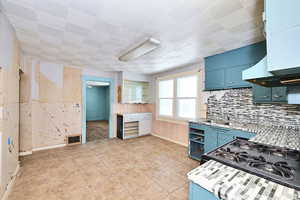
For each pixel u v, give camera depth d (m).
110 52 2.76
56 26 1.82
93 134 5.20
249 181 0.71
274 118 2.24
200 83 3.40
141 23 1.72
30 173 2.30
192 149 3.00
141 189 1.91
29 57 3.13
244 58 2.37
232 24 1.72
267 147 1.22
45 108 3.48
